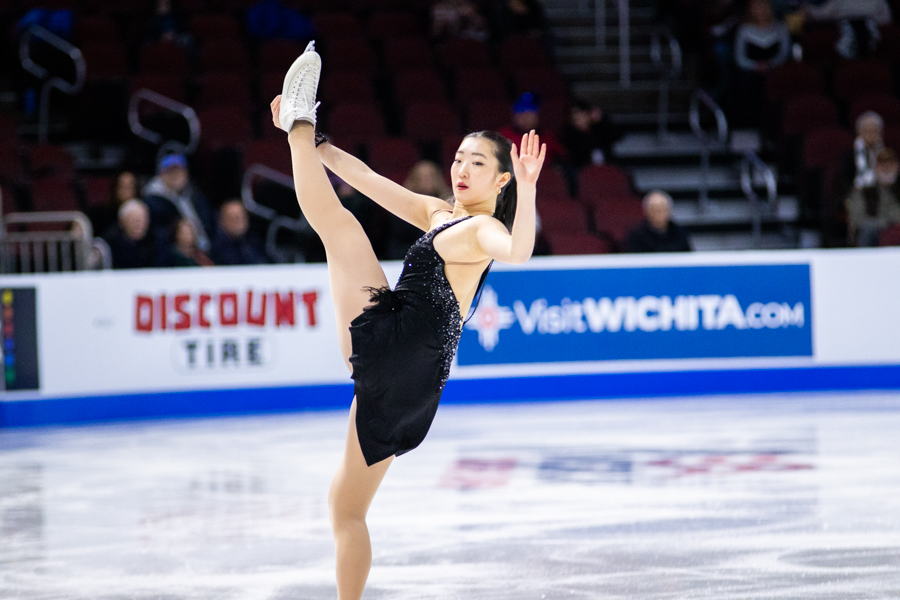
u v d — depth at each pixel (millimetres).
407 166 39281
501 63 47312
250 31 46656
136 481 20469
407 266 10555
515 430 26219
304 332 32031
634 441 24047
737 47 45844
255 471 21281
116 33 46281
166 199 34062
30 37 44062
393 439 10266
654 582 12375
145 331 31109
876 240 36188
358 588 10141
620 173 40125
